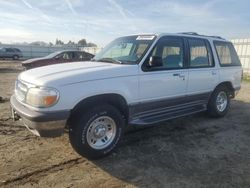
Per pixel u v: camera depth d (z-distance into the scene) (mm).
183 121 6504
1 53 36969
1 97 8508
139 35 5445
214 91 6500
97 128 4242
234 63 7039
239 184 3662
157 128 5926
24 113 3840
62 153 4457
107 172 3902
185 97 5652
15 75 16422
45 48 46562
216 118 6809
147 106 4938
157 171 3963
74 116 4094
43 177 3699
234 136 5562
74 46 48656
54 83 3793
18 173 3771
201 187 3561
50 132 3846
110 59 5078
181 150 4750
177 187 3549
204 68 6027
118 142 4496
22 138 5059
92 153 4195
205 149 4832
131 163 4199
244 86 13414
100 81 4176
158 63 4730
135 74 4621
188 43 5691
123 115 4703
